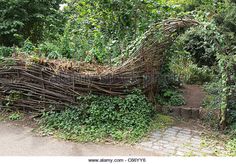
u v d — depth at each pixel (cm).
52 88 492
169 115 509
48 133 441
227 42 457
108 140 418
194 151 383
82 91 476
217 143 406
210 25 425
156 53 494
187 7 715
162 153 379
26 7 716
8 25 672
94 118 456
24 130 456
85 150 389
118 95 476
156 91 542
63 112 479
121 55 497
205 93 596
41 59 498
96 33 619
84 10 675
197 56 708
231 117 446
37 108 506
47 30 778
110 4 620
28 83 507
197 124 475
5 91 526
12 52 576
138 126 447
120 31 627
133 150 390
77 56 571
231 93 429
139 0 598
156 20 584
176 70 677
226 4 539
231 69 430
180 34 492
